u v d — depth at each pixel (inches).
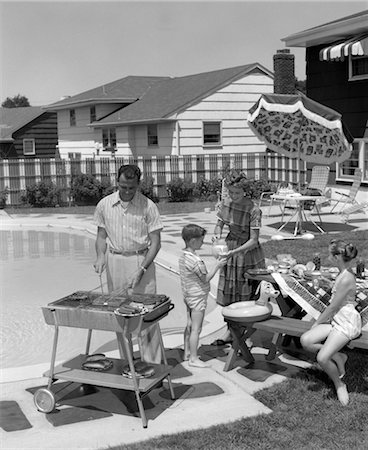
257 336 244.8
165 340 246.1
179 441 156.3
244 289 226.7
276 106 482.3
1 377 205.6
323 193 611.8
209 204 794.8
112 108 1093.1
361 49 594.2
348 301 180.7
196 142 932.6
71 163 832.9
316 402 177.8
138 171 192.7
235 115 958.4
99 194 834.2
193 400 183.6
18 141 1393.9
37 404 177.8
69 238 575.2
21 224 661.9
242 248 219.0
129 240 195.6
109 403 182.7
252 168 892.6
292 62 864.3
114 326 171.5
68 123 1211.2
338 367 180.1
